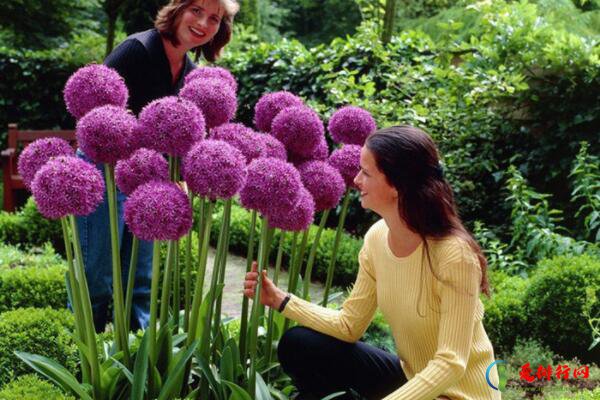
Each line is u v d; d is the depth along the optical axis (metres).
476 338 2.03
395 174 1.88
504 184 5.00
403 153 1.87
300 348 2.24
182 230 1.83
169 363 2.07
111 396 2.06
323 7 14.88
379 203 1.97
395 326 2.10
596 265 3.49
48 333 2.46
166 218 1.77
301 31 15.41
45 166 1.80
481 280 2.00
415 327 2.02
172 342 2.09
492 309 3.42
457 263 1.88
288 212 1.94
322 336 2.25
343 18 14.26
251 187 1.89
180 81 2.97
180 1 2.71
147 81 2.82
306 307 2.24
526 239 4.29
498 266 4.34
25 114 8.36
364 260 2.22
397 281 2.03
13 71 8.16
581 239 4.57
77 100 2.03
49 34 9.53
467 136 4.90
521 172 4.94
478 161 4.88
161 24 2.77
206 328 2.06
